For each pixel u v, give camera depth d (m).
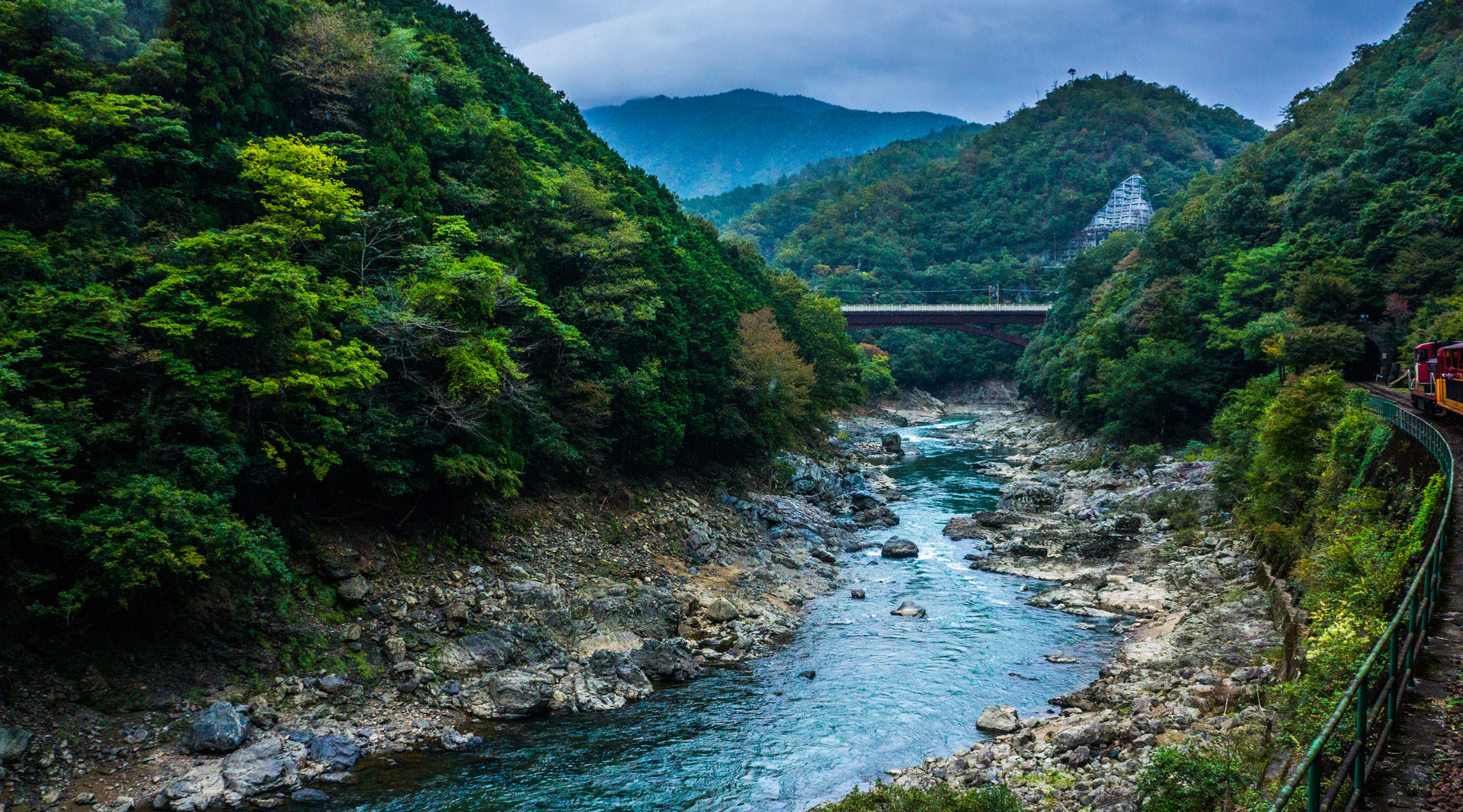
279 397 30.27
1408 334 62.91
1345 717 13.84
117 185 31.75
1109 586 44.81
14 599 24.12
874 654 35.62
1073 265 139.50
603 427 49.25
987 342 178.00
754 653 35.75
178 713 25.47
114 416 26.53
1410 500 27.36
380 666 29.94
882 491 72.12
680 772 25.30
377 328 34.38
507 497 41.91
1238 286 83.12
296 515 32.72
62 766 22.72
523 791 24.03
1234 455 54.59
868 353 161.00
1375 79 136.88
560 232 51.31
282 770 24.05
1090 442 89.38
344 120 41.34
